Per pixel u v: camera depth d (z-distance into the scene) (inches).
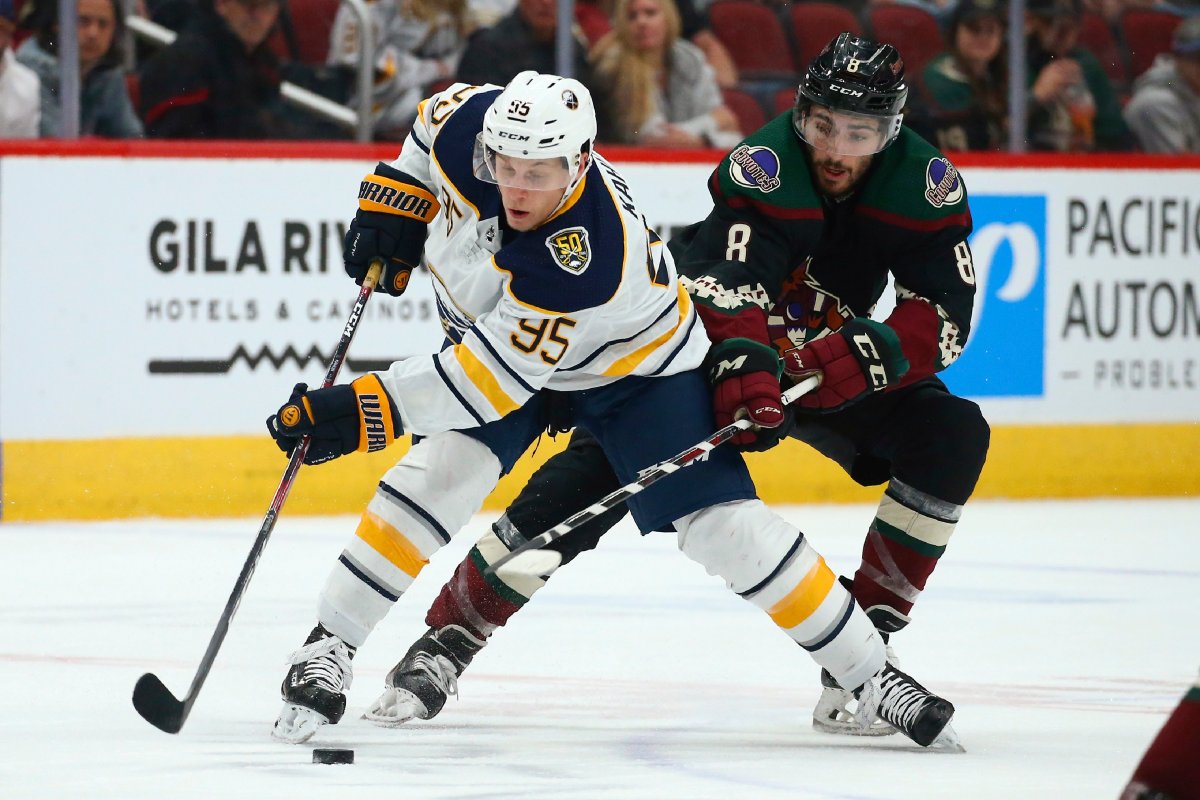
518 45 911.7
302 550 745.6
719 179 445.7
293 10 880.9
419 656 438.3
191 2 867.4
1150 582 697.0
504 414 395.2
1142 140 1021.2
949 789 364.2
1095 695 485.4
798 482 945.5
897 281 454.6
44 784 355.6
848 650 416.2
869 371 431.2
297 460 400.8
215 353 852.6
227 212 852.0
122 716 434.3
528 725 436.5
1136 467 998.4
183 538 778.8
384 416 394.3
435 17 901.2
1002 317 971.3
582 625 592.1
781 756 401.4
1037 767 391.2
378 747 403.5
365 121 896.9
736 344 418.0
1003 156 970.7
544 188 377.1
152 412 845.2
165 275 844.0
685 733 429.1
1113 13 1005.8
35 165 823.1
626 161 917.8
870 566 459.5
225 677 493.7
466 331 427.5
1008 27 983.0
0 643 541.6
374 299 871.7
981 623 604.4
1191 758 273.3
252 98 879.7
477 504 415.2
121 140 850.1
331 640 410.6
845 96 421.4
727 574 416.5
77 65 853.2
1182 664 534.0
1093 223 987.9
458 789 356.8
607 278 386.6
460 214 406.9
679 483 411.8
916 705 409.7
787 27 961.5
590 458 448.5
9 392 824.3
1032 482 978.7
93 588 647.8
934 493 449.1
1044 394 979.9
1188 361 1007.6
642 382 416.2
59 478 834.2
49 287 828.6
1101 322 989.8
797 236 441.1
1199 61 1021.8
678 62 943.7
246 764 379.9
